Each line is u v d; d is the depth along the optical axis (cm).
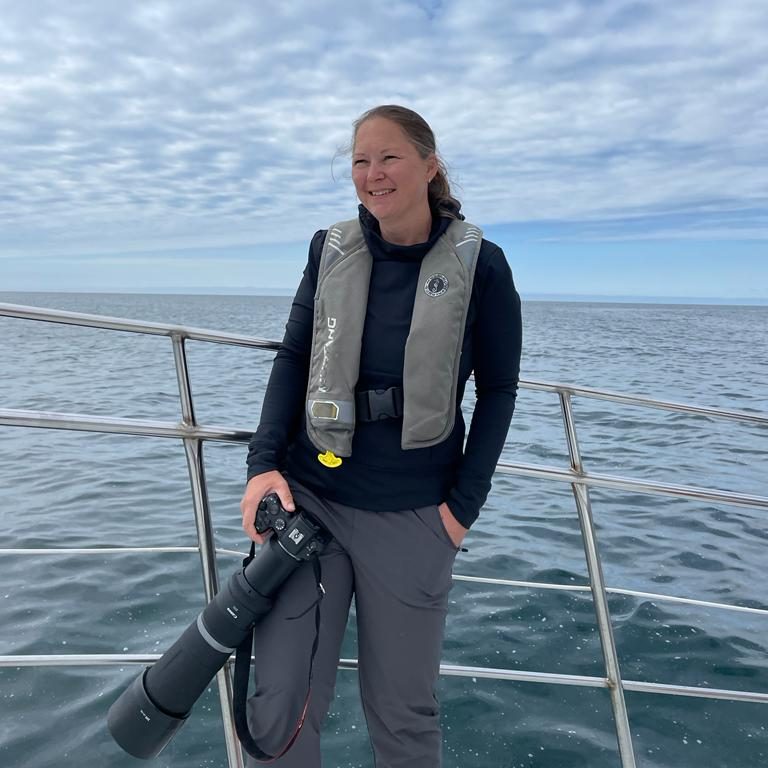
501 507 561
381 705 145
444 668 184
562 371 1998
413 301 147
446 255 147
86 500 542
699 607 373
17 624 319
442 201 157
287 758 131
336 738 246
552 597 374
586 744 251
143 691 133
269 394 158
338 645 143
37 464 662
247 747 128
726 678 304
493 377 154
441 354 142
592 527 187
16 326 3481
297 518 135
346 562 148
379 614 145
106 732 241
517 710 270
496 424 151
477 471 148
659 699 281
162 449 732
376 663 145
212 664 133
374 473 146
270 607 136
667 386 1691
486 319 151
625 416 1105
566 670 302
